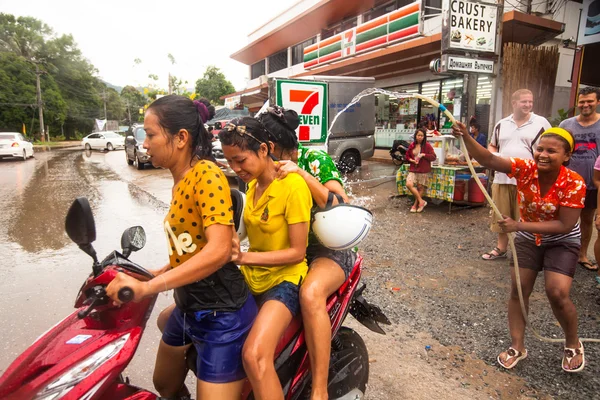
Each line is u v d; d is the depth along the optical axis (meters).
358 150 11.70
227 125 1.86
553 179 2.70
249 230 2.02
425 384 2.81
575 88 9.09
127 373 2.98
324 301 1.94
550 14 10.27
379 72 14.48
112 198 9.42
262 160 1.88
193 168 1.65
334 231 1.95
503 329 3.47
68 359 1.52
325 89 7.80
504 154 4.82
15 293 4.30
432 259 5.10
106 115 64.38
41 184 11.73
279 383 1.75
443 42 7.58
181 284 1.53
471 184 7.58
